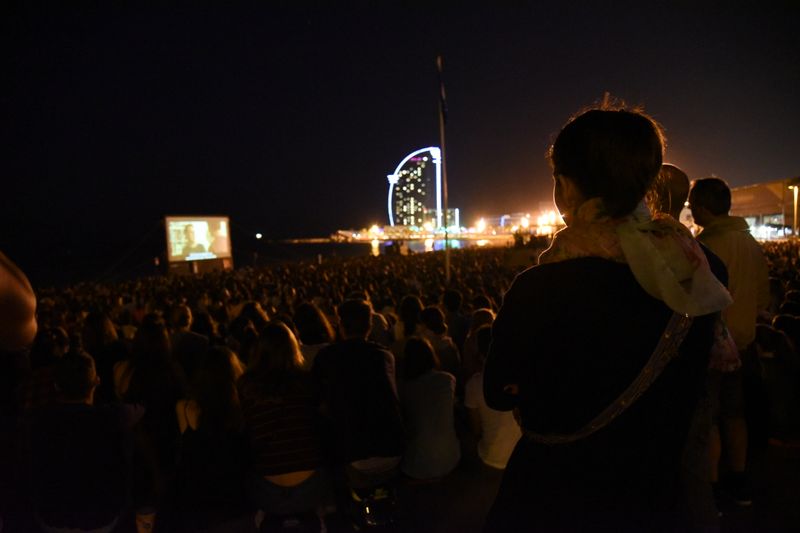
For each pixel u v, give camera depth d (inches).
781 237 1760.6
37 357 185.0
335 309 350.3
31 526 132.6
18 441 143.3
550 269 42.2
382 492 151.7
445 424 172.2
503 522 45.9
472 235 4128.9
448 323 293.7
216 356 142.6
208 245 1542.8
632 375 40.4
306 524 142.6
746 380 141.7
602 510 41.3
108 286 865.5
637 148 42.0
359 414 147.6
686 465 44.8
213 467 138.9
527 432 45.4
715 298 40.2
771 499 143.9
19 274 32.1
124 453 132.5
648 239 40.1
